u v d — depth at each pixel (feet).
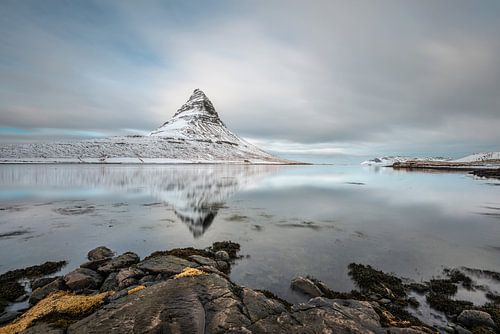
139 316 24.14
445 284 36.58
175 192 131.03
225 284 30.89
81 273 36.27
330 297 33.40
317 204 101.55
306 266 43.50
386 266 43.70
